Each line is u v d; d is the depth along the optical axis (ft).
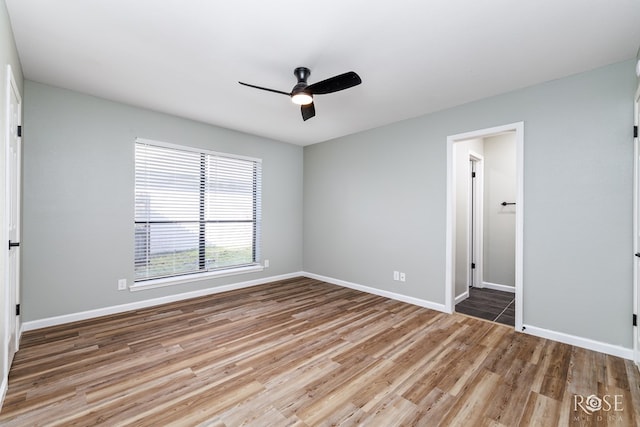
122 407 5.62
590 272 8.08
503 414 5.53
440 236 11.27
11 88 6.57
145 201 11.57
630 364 7.24
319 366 7.19
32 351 7.76
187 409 5.59
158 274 11.98
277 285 15.12
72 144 9.84
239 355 7.70
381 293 13.25
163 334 8.95
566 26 6.24
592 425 5.25
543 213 8.82
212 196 13.56
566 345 8.33
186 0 5.58
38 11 5.93
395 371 6.98
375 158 13.57
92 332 9.02
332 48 7.16
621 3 5.52
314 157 16.76
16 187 7.50
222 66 8.12
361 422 5.29
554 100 8.68
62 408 5.57
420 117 11.90
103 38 6.86
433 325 9.83
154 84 9.27
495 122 9.84
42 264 9.30
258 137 15.19
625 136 7.58
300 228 17.35
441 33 6.52
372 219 13.67
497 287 14.98
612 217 7.76
